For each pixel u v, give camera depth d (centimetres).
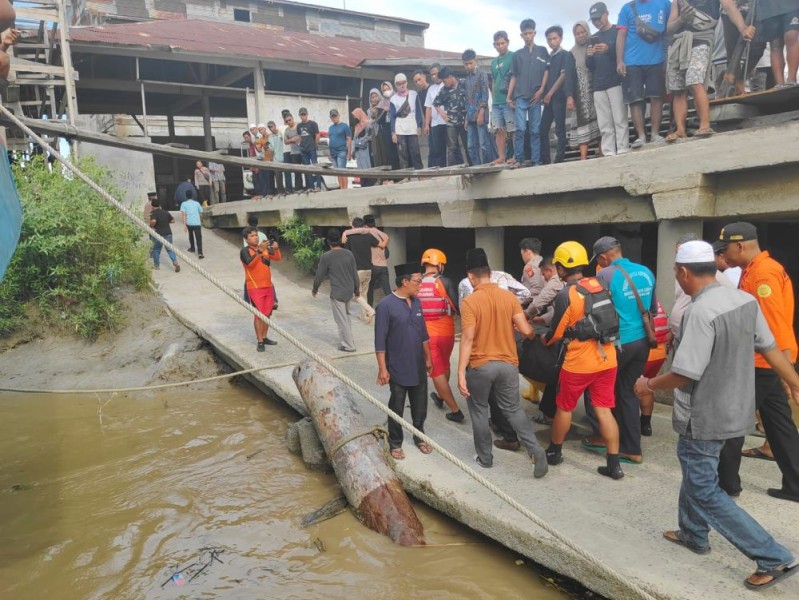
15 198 298
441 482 473
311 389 578
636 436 491
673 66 631
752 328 330
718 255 446
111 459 621
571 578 372
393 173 700
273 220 1493
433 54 2462
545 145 829
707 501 335
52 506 526
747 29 634
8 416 762
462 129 983
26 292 1040
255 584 408
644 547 372
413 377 520
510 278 605
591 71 741
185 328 998
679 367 329
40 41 1355
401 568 419
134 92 2117
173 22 2223
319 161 1877
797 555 350
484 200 881
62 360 945
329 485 552
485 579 403
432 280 590
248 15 2714
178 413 749
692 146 587
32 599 402
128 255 1084
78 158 1234
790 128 510
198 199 1873
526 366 555
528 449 470
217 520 495
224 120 2353
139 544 463
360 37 2952
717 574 342
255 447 641
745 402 330
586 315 447
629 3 677
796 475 411
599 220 722
